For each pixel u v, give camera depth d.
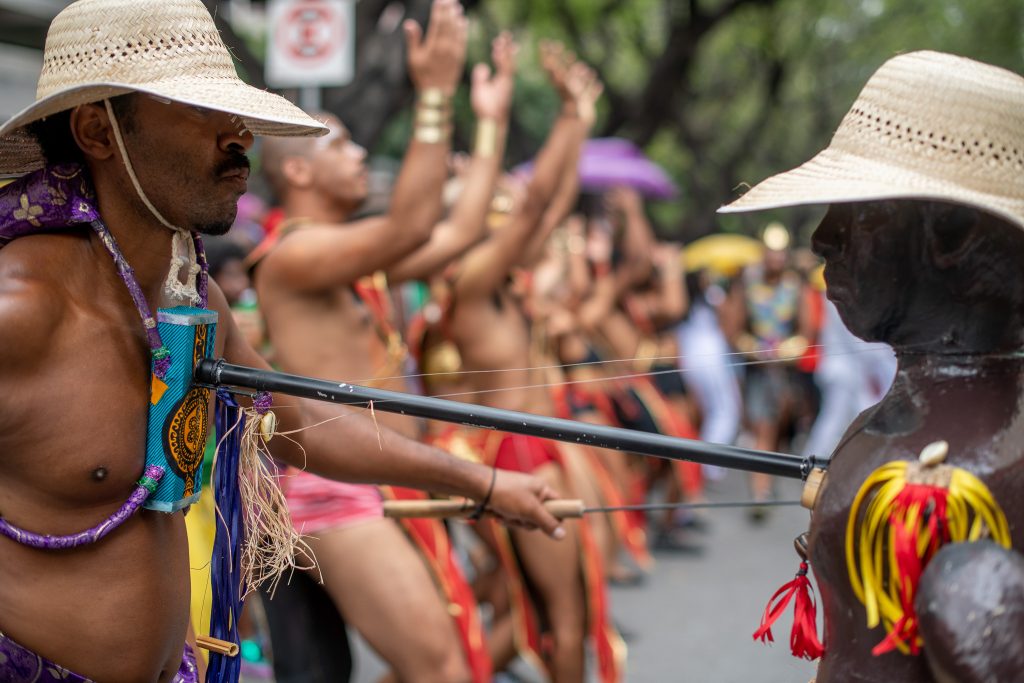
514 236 5.04
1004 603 1.62
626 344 8.91
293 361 4.31
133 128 2.28
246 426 2.55
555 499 3.01
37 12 6.70
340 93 9.91
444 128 4.26
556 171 5.09
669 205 27.52
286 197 4.66
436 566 4.18
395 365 4.58
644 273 9.12
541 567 4.68
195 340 2.36
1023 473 1.76
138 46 2.27
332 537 3.96
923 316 1.87
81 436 2.26
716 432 10.84
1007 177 1.80
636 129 17.50
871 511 1.78
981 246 1.81
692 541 8.97
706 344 10.88
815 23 23.83
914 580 1.72
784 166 28.64
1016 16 22.30
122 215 2.35
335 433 2.88
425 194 4.22
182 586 2.49
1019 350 1.85
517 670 6.01
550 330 7.38
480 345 5.13
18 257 2.26
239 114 2.21
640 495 8.41
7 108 7.35
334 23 7.39
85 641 2.32
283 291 4.32
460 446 5.09
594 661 5.85
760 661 5.80
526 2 18.81
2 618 2.28
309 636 4.18
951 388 1.83
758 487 10.61
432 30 4.27
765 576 7.79
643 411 8.35
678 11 16.64
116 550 2.34
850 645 1.84
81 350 2.27
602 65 17.84
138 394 2.33
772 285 11.58
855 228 1.88
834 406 10.66
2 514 2.28
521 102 20.55
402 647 3.91
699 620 6.60
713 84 25.81
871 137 1.87
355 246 4.20
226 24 8.77
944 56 1.88
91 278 2.32
